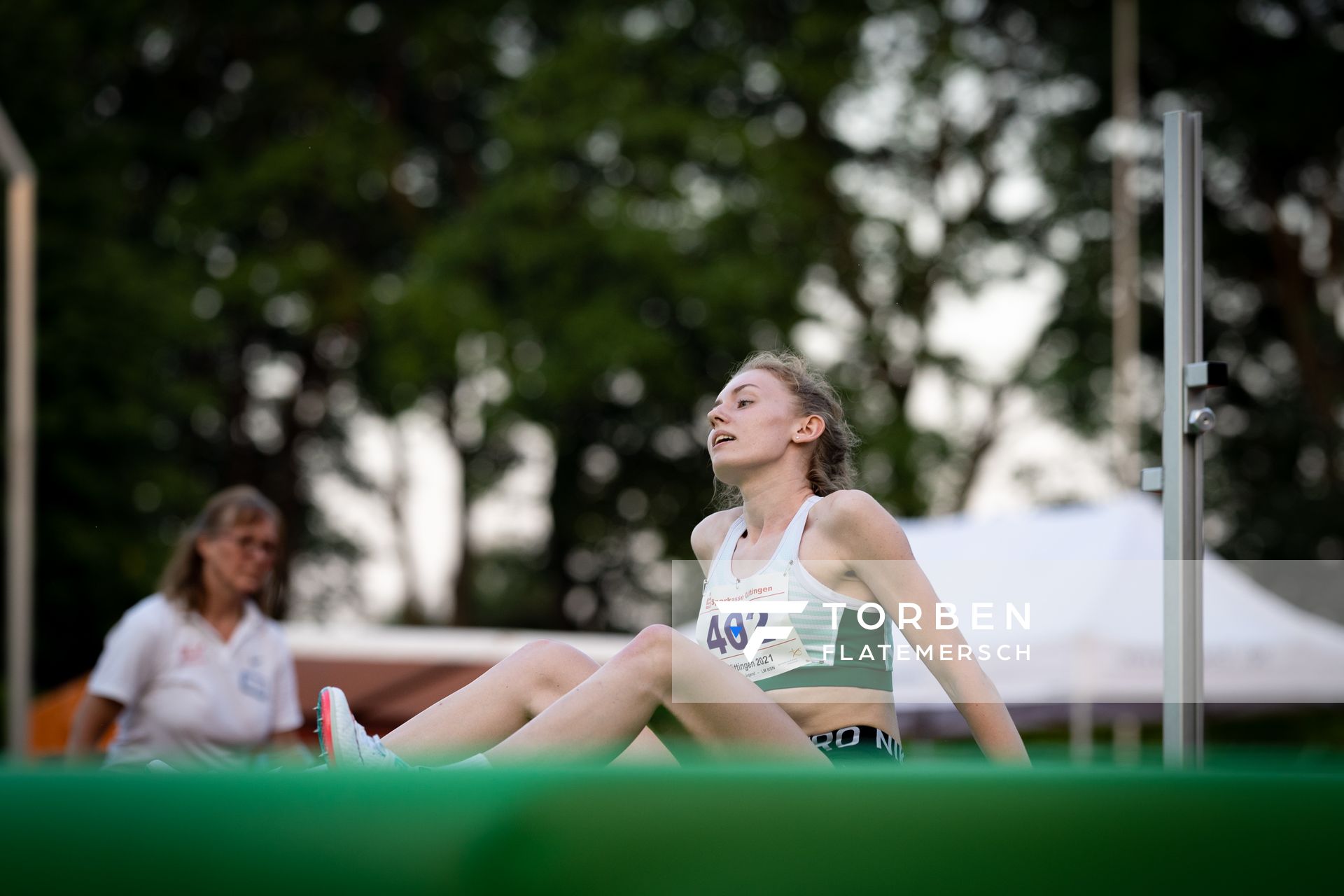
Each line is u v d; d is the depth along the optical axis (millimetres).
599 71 68562
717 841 3029
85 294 62156
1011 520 35438
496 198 66812
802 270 70188
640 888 2945
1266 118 69625
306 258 68438
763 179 68938
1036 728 39125
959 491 72312
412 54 73438
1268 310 75375
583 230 66312
